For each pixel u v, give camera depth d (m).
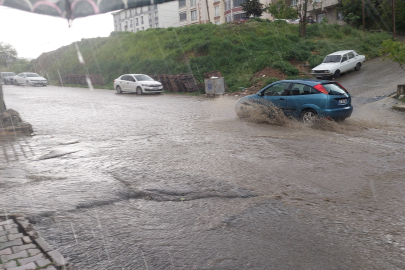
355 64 22.67
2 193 5.08
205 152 7.54
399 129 9.73
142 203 4.71
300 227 3.91
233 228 3.90
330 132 9.43
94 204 4.66
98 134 10.05
